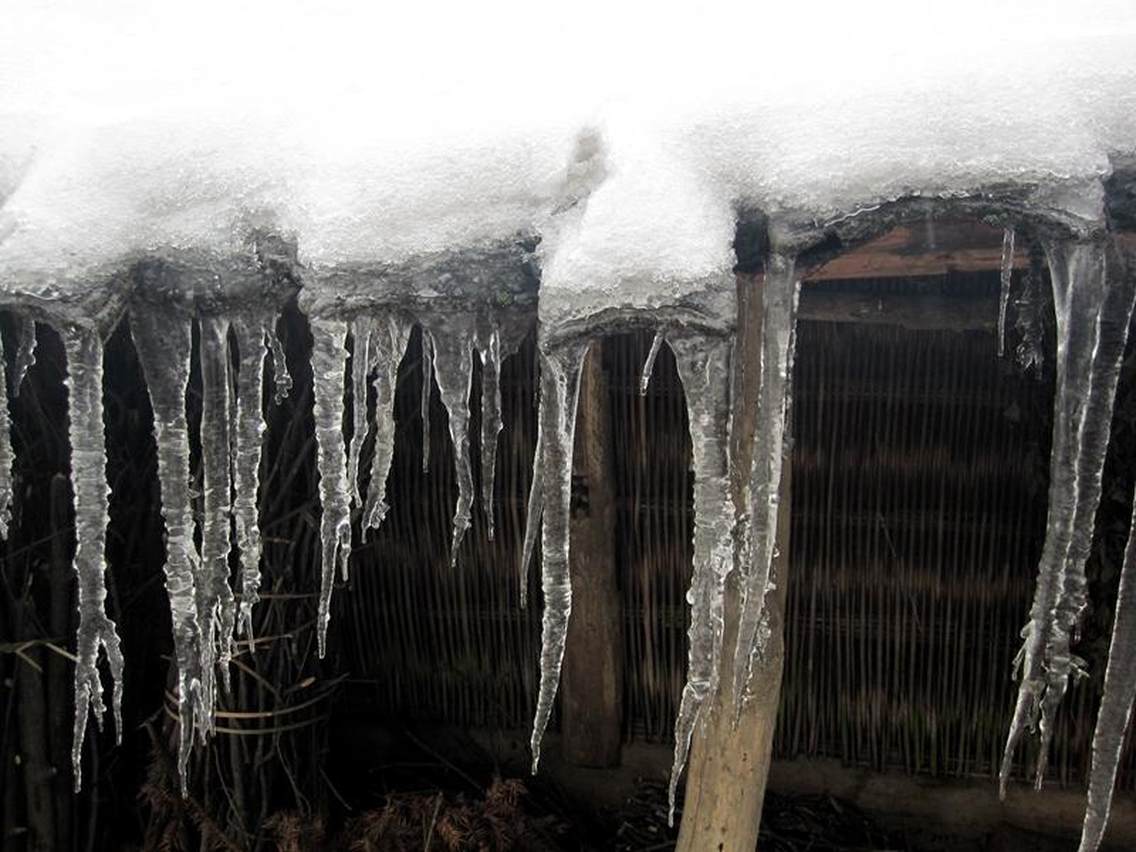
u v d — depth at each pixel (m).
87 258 1.35
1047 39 1.22
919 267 1.88
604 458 3.18
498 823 2.83
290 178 1.38
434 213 1.33
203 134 1.42
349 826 2.85
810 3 1.46
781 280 1.24
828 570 3.20
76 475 1.46
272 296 1.41
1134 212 1.15
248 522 1.59
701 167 1.26
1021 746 3.21
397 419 3.18
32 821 2.87
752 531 1.39
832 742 3.36
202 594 1.64
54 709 2.88
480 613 3.44
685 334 1.19
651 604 3.34
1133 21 1.26
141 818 3.04
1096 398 1.23
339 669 3.42
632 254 1.18
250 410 1.51
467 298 1.33
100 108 1.56
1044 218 1.15
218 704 2.72
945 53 1.24
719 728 2.08
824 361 3.01
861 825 3.29
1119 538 2.77
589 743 3.42
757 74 1.31
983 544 3.07
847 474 3.10
